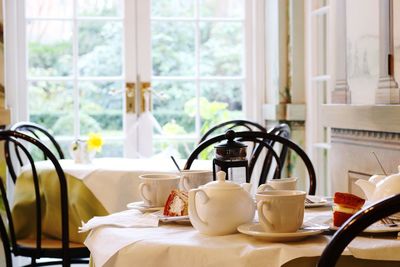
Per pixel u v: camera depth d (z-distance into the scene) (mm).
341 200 1623
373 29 2869
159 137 4711
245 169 1979
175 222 1809
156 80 4707
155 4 4703
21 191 3473
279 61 4480
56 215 3393
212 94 4770
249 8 4777
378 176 1933
